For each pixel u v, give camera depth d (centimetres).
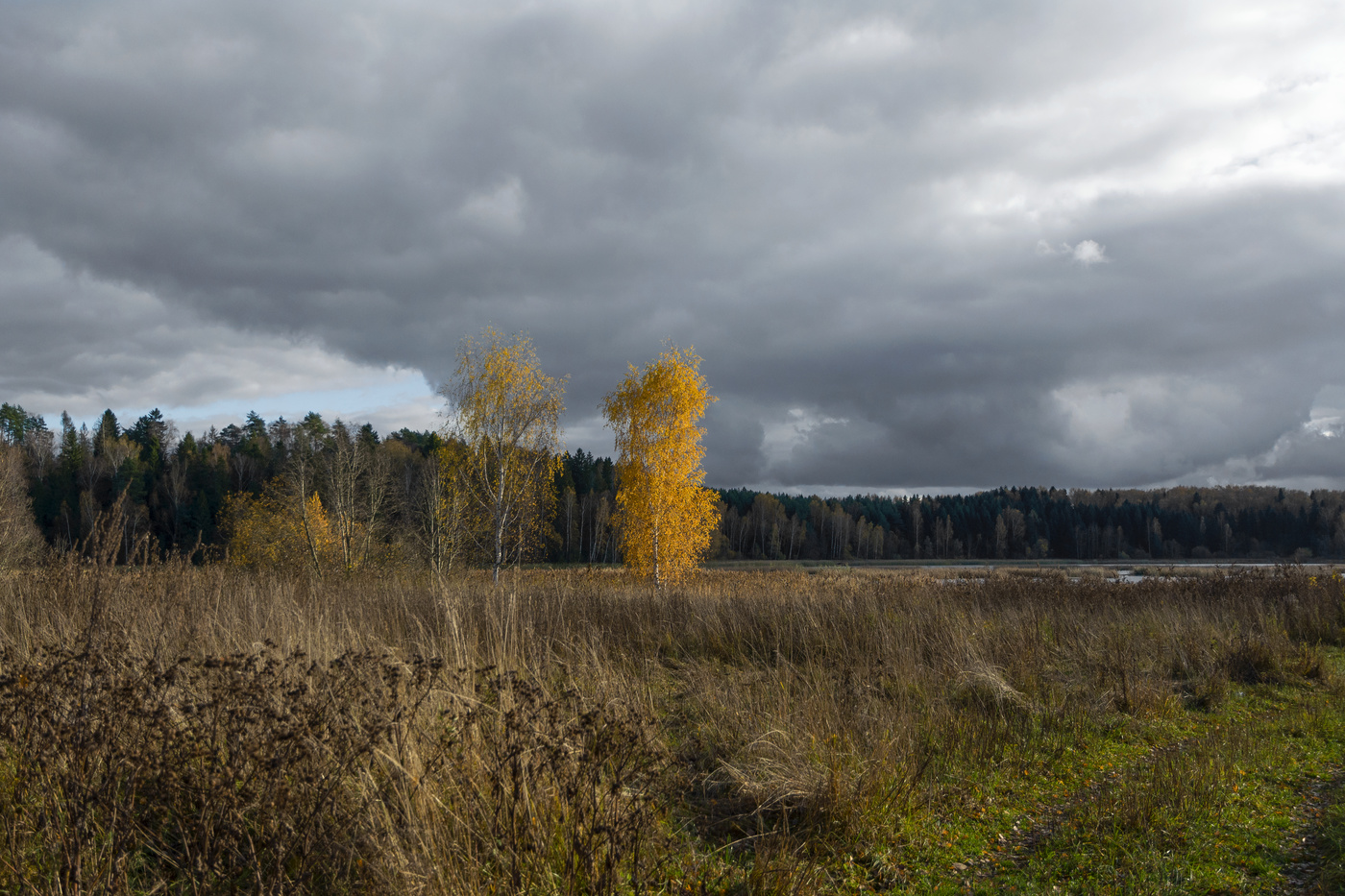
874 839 435
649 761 381
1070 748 637
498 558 2320
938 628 1010
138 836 317
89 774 310
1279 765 601
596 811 325
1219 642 1064
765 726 561
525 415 2417
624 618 1084
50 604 731
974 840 453
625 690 595
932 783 523
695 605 1150
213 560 1255
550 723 374
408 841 308
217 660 375
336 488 2712
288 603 841
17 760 326
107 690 343
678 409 2403
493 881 313
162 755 314
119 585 816
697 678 761
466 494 2520
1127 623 1239
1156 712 768
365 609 955
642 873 356
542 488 2522
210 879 285
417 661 411
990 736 627
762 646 978
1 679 347
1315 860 424
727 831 443
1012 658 884
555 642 855
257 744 315
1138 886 386
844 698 662
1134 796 495
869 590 1515
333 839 299
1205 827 468
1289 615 1380
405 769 341
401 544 2566
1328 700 843
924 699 720
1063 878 404
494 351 2416
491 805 337
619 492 2478
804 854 416
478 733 385
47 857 303
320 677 379
